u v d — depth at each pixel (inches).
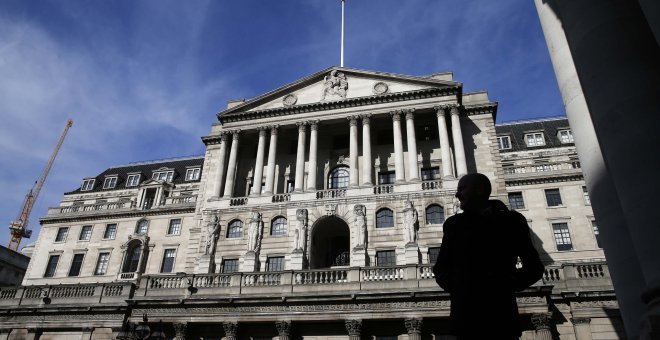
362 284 1337.4
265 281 1425.9
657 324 244.1
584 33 353.4
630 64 319.3
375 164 1779.0
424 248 1499.8
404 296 1270.9
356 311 1295.5
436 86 1775.3
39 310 1514.5
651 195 282.2
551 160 2340.1
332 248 1733.5
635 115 303.0
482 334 163.2
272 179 1768.0
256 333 1364.4
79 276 2353.6
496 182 1662.2
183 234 2358.5
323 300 1320.1
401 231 1544.0
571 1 375.2
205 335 1392.7
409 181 1633.9
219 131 2033.7
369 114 1780.3
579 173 2070.6
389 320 1283.2
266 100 1914.4
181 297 1421.0
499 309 165.8
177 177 2849.4
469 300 168.4
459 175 1605.6
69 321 1487.5
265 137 1862.7
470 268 173.5
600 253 1907.0
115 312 1464.1
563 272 1304.1
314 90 1903.3
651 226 277.6
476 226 179.6
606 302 1229.1
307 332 1339.8
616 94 316.5
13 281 2588.6
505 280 170.9
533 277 169.5
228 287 1423.5
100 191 2854.3
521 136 2586.1
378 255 1529.3
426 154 1750.7
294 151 1923.0
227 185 1790.1
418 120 1825.8
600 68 333.1
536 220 2041.1
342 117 1801.2
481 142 1749.5
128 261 2359.7
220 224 1706.4
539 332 1196.5
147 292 1481.3
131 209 2475.4
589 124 448.5
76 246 2453.2
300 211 1635.1
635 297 368.8
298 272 1407.5
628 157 298.8
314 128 1809.8
